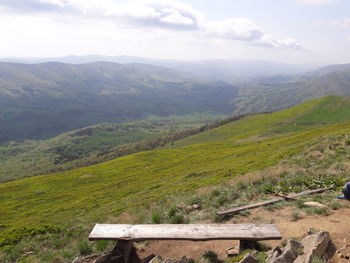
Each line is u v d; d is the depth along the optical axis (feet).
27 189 288.51
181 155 368.89
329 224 28.14
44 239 57.21
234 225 24.64
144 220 55.52
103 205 157.79
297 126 451.53
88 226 67.15
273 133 428.15
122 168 342.85
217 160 257.75
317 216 31.89
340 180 51.72
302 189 51.31
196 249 27.86
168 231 23.30
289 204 39.34
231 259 21.74
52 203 219.00
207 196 59.26
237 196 54.29
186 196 88.22
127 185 231.30
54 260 37.40
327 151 90.48
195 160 299.17
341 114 476.13
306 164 82.43
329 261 20.22
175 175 219.82
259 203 41.57
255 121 604.08
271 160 137.39
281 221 32.42
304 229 27.94
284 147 212.02
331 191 45.06
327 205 35.88
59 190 272.31
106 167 363.56
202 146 420.36
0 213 199.93
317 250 20.15
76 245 44.29
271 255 20.33
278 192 51.34
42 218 159.74
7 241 58.34
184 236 22.61
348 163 67.97
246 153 251.19
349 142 94.58
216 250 26.94
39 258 42.22
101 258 22.67
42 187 290.56
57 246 50.55
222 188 68.54
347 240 23.44
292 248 20.65
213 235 22.89
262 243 25.71
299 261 18.90
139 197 145.07
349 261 19.65
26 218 174.50
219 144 416.87
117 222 69.62
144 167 328.49
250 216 37.47
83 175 329.93
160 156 388.57
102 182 279.49
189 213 48.39
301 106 596.29
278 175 71.56
